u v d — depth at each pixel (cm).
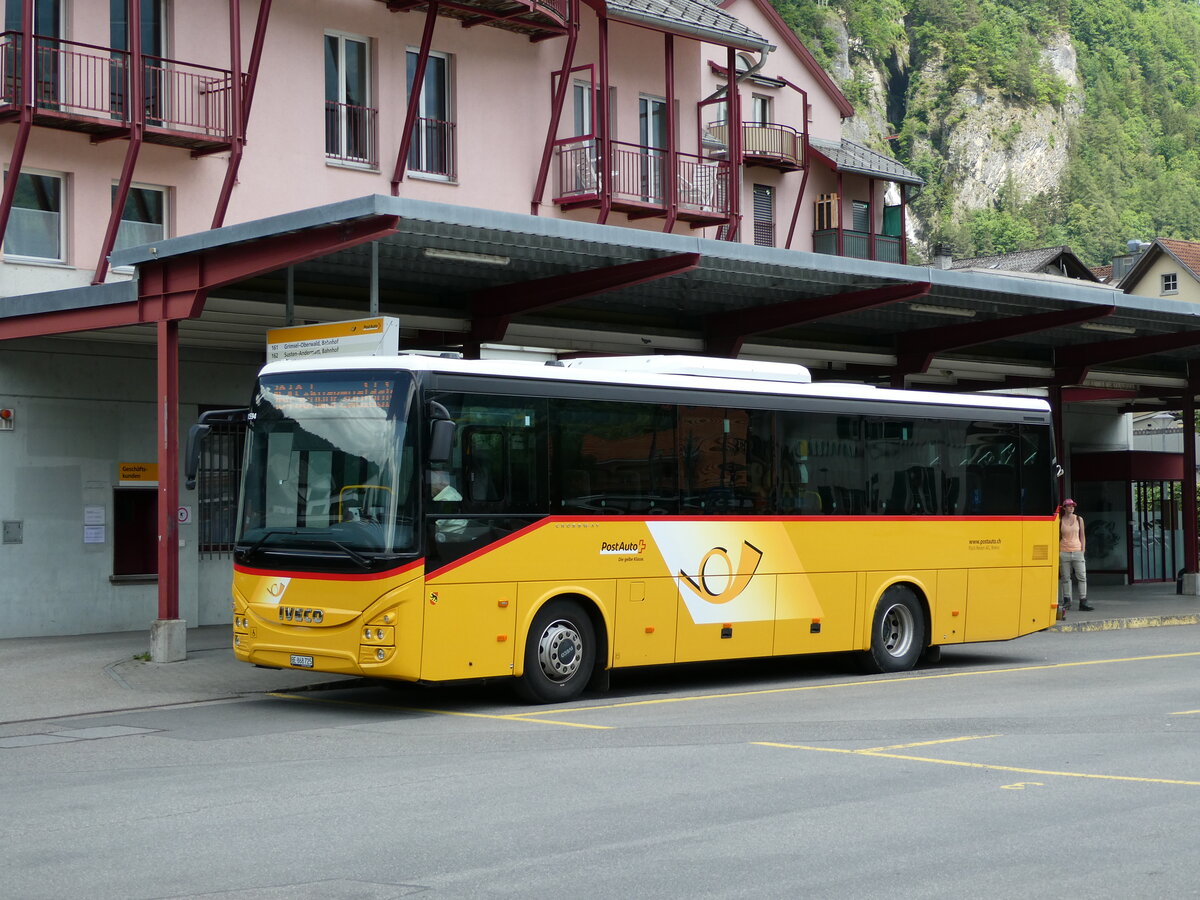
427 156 2780
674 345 2425
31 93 2098
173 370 1750
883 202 4559
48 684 1603
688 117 3409
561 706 1446
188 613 2300
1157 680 1648
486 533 1393
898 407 1780
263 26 2375
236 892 712
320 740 1228
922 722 1307
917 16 16788
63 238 2242
